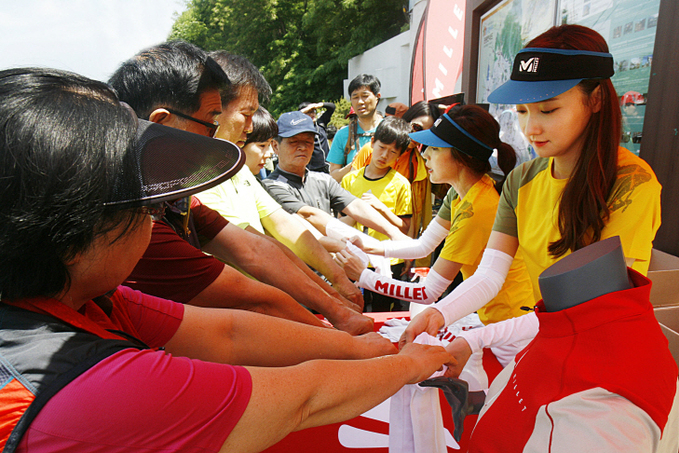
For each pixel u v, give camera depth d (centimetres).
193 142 66
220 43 2675
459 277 301
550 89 112
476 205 184
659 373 70
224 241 150
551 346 79
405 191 350
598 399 68
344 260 212
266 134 246
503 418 82
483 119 183
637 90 238
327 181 302
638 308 72
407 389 108
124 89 116
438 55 594
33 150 48
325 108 584
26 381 51
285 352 102
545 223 138
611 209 116
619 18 246
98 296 69
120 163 54
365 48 1808
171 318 91
